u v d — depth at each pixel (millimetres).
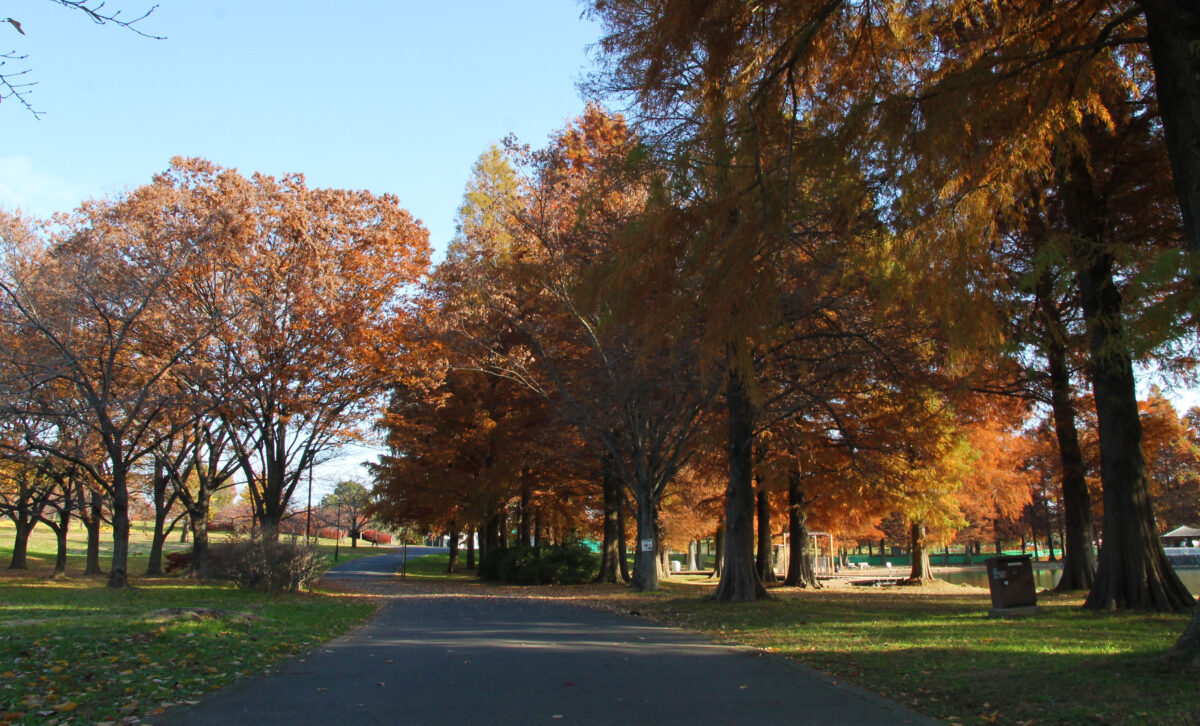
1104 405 14969
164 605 16703
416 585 31625
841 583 33688
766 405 18141
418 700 7320
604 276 8594
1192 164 7227
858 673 8758
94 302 22188
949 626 12680
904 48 8086
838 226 8898
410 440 28938
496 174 24000
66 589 21953
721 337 7816
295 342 25234
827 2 7520
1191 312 5652
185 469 31062
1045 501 61969
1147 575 14203
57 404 23812
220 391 24703
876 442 22469
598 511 39812
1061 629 11758
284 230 25031
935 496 26984
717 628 14172
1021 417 22281
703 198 8031
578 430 26797
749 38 7695
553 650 11000
